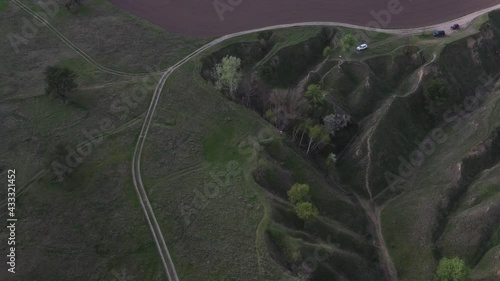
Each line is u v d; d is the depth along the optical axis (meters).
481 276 76.62
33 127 98.88
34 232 79.81
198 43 120.12
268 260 74.62
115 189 86.94
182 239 79.31
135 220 82.00
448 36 115.06
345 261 80.44
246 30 123.50
